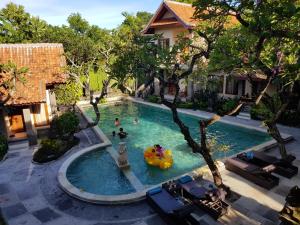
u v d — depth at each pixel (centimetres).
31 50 2139
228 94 2695
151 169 1516
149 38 1010
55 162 1500
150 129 2305
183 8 2928
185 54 1068
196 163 1572
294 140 1723
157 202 998
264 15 625
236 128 2097
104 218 990
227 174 1278
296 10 570
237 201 1046
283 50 808
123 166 1459
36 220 988
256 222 920
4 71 1775
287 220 814
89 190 1261
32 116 2077
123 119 2639
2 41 3194
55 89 2138
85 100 3253
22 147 1738
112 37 3416
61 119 1784
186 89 3089
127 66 1023
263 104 1409
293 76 765
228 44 937
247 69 927
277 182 1148
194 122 2433
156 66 964
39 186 1238
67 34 3553
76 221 977
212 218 954
